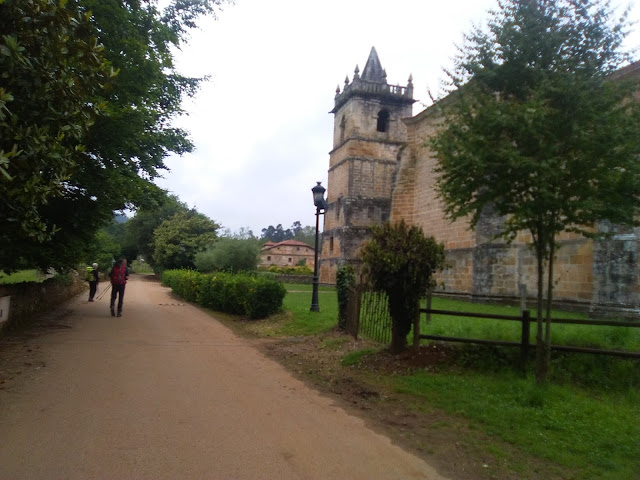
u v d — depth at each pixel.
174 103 17.02
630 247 13.32
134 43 10.46
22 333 10.20
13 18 4.86
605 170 5.67
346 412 5.55
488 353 7.55
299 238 123.38
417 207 27.89
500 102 6.13
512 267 19.25
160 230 50.03
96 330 11.20
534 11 6.50
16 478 3.52
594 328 8.73
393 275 7.69
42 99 5.14
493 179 6.07
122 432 4.53
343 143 39.84
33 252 11.02
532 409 5.55
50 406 5.26
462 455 4.38
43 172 5.39
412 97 39.69
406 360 7.70
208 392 6.05
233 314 15.99
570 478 3.97
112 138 10.71
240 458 4.05
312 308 14.27
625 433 4.85
